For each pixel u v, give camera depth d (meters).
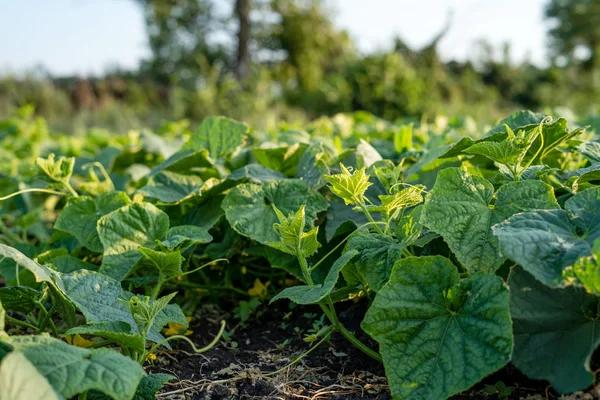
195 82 18.83
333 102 15.24
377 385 2.18
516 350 1.82
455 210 1.98
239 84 18.12
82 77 29.28
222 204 2.66
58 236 3.32
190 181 3.22
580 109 18.53
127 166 4.48
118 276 2.43
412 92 14.09
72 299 2.08
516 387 2.04
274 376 2.32
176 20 31.69
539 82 25.11
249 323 2.99
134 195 3.48
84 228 2.90
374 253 2.14
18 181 4.52
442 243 2.35
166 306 2.27
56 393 1.43
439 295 1.92
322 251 2.80
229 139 3.55
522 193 2.02
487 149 2.16
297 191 2.73
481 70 26.78
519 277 1.90
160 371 2.42
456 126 5.36
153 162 4.51
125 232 2.52
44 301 2.45
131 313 2.04
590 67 32.22
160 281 2.47
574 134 2.40
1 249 1.83
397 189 2.37
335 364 2.41
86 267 2.82
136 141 5.55
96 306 2.11
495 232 1.76
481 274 1.86
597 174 2.24
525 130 2.38
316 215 2.74
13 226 4.57
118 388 1.53
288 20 30.12
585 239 1.77
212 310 3.14
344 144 4.38
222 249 3.06
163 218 2.59
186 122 6.06
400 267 1.95
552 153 2.87
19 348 1.55
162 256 2.38
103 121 15.91
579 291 1.86
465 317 1.85
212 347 2.71
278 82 22.11
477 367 1.73
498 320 1.75
